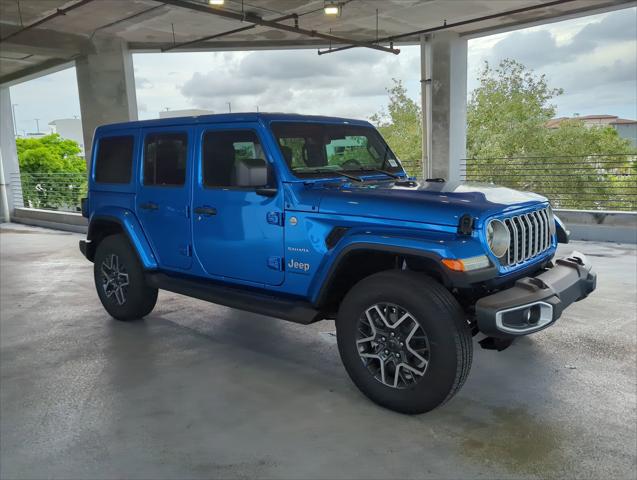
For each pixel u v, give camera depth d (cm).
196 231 391
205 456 261
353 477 241
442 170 1163
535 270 331
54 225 1362
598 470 240
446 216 274
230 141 364
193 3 847
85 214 500
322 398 323
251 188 350
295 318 328
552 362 366
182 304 546
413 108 2392
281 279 343
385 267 330
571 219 887
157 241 429
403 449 263
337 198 312
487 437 272
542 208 331
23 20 1033
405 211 287
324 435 279
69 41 1135
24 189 1541
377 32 1149
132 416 304
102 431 287
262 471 247
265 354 400
